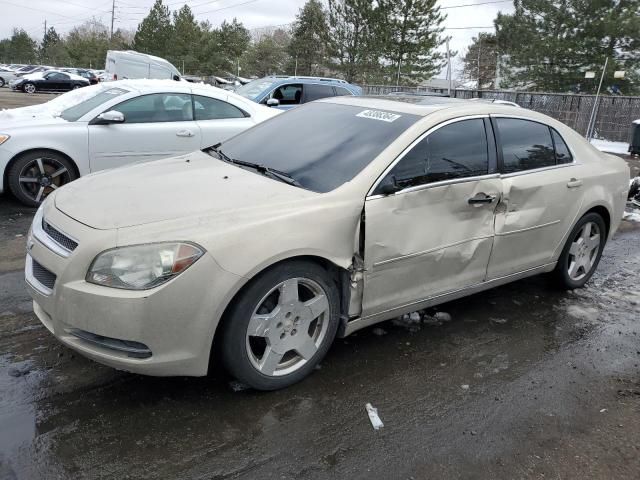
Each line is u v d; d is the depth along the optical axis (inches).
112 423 110.8
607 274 218.8
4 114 283.3
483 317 171.3
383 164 133.0
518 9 1191.6
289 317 121.5
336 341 149.4
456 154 145.9
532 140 167.8
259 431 111.3
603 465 108.6
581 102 890.7
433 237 139.8
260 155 153.1
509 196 155.9
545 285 201.0
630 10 1044.5
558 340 159.3
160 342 107.0
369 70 1606.8
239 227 112.3
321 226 120.9
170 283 105.3
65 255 110.3
